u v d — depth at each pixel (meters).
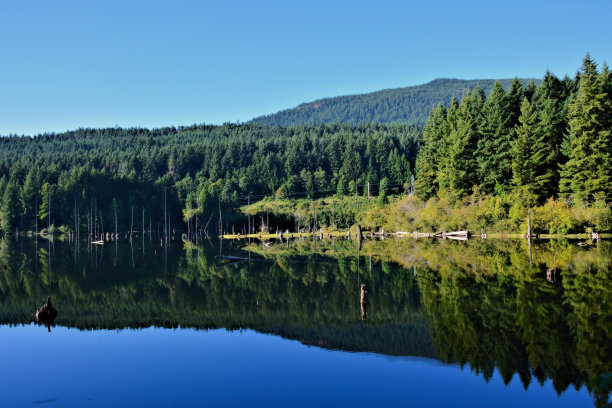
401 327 24.94
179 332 25.97
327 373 18.97
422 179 95.12
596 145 62.22
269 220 140.62
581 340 20.69
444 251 56.25
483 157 80.88
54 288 40.78
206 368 19.92
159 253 74.88
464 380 17.75
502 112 80.50
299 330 25.55
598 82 65.88
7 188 130.88
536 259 43.62
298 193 178.12
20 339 25.11
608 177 61.03
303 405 16.00
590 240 58.88
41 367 20.50
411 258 51.53
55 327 27.59
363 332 24.55
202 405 16.19
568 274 34.81
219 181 184.00
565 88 82.56
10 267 56.31
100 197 135.88
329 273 44.16
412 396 16.56
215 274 47.31
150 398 16.91
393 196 153.00
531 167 70.44
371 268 45.56
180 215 155.38
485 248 56.50
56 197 133.38
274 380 18.34
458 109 93.06
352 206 143.25
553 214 65.12
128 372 19.66
